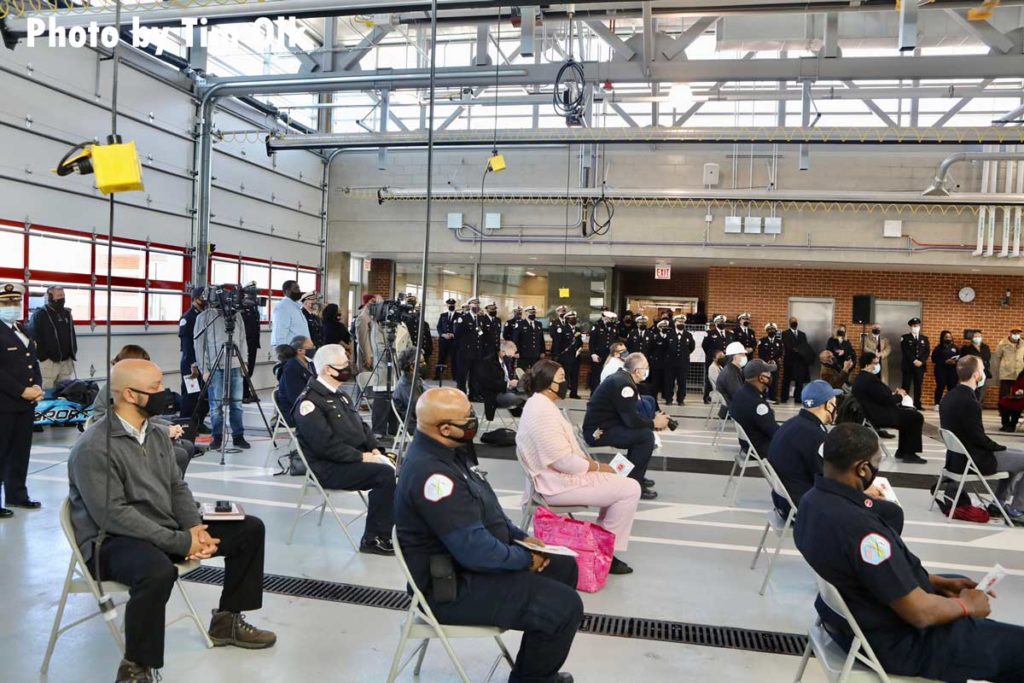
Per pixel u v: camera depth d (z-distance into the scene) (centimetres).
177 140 1056
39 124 820
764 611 383
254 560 323
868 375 864
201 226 1094
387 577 411
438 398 269
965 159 1234
